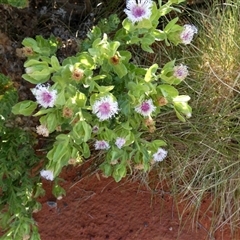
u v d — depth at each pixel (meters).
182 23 0.75
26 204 0.62
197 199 0.73
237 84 0.71
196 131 0.71
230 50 0.72
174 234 0.73
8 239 0.58
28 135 0.64
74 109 0.51
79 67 0.50
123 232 0.72
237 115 0.71
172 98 0.54
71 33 0.73
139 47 0.73
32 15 0.72
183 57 0.70
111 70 0.55
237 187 0.72
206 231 0.74
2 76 0.59
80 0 0.74
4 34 0.69
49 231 0.71
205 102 0.72
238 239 0.74
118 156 0.58
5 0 0.57
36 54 0.54
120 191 0.74
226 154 0.72
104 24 0.63
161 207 0.74
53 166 0.55
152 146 0.60
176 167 0.72
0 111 0.58
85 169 0.74
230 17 0.72
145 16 0.50
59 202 0.72
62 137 0.54
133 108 0.55
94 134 0.59
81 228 0.72
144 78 0.54
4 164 0.60
